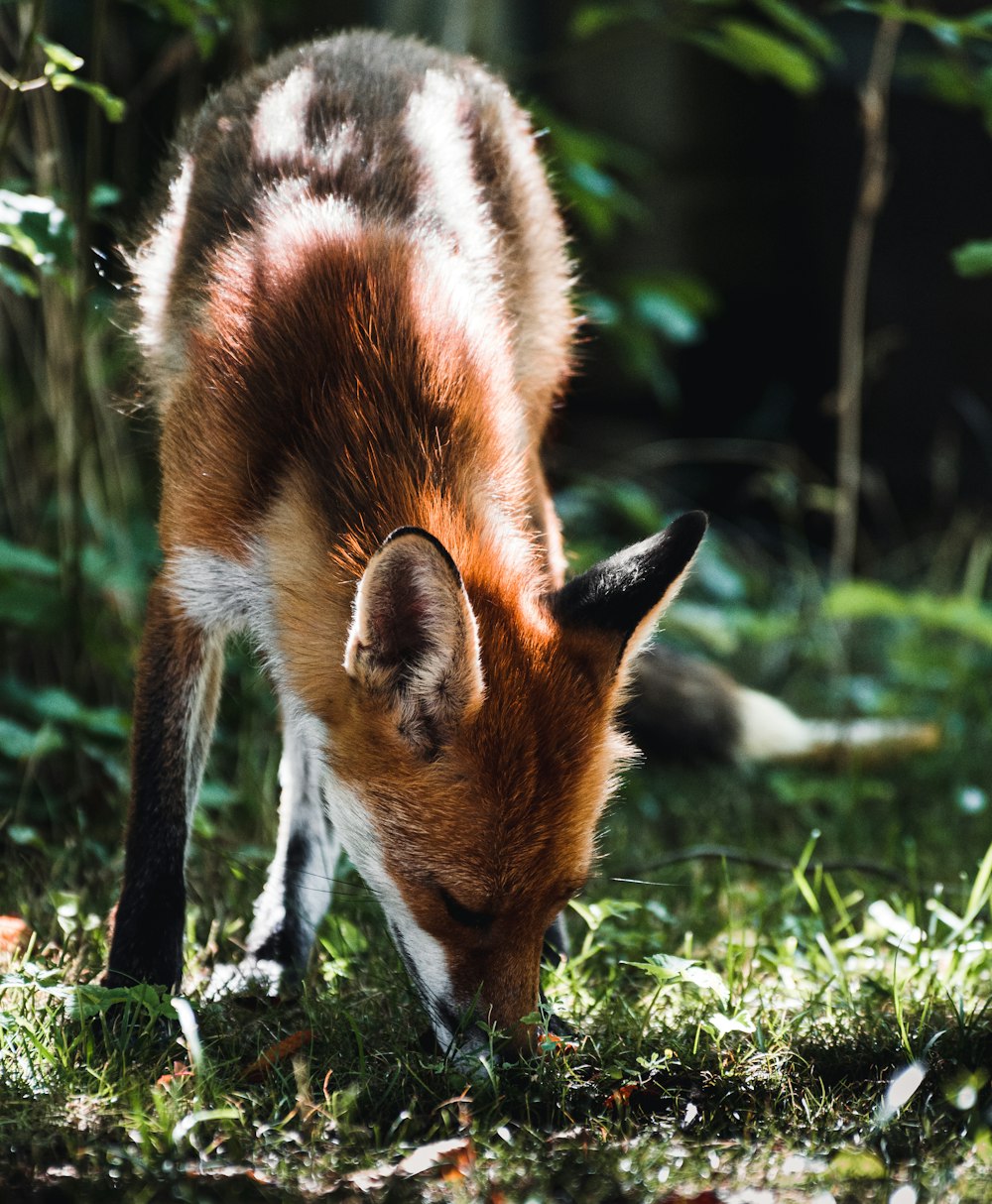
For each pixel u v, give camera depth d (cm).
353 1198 484
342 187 703
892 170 1598
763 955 726
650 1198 491
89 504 1062
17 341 1192
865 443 1812
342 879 809
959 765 1165
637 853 949
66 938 701
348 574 614
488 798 581
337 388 642
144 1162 498
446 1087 583
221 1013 643
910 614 1264
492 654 592
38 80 785
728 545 1686
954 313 1781
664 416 1891
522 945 599
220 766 1048
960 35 1006
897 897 845
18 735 892
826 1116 566
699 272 1878
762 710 1179
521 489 673
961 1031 616
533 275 806
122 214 1091
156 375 736
